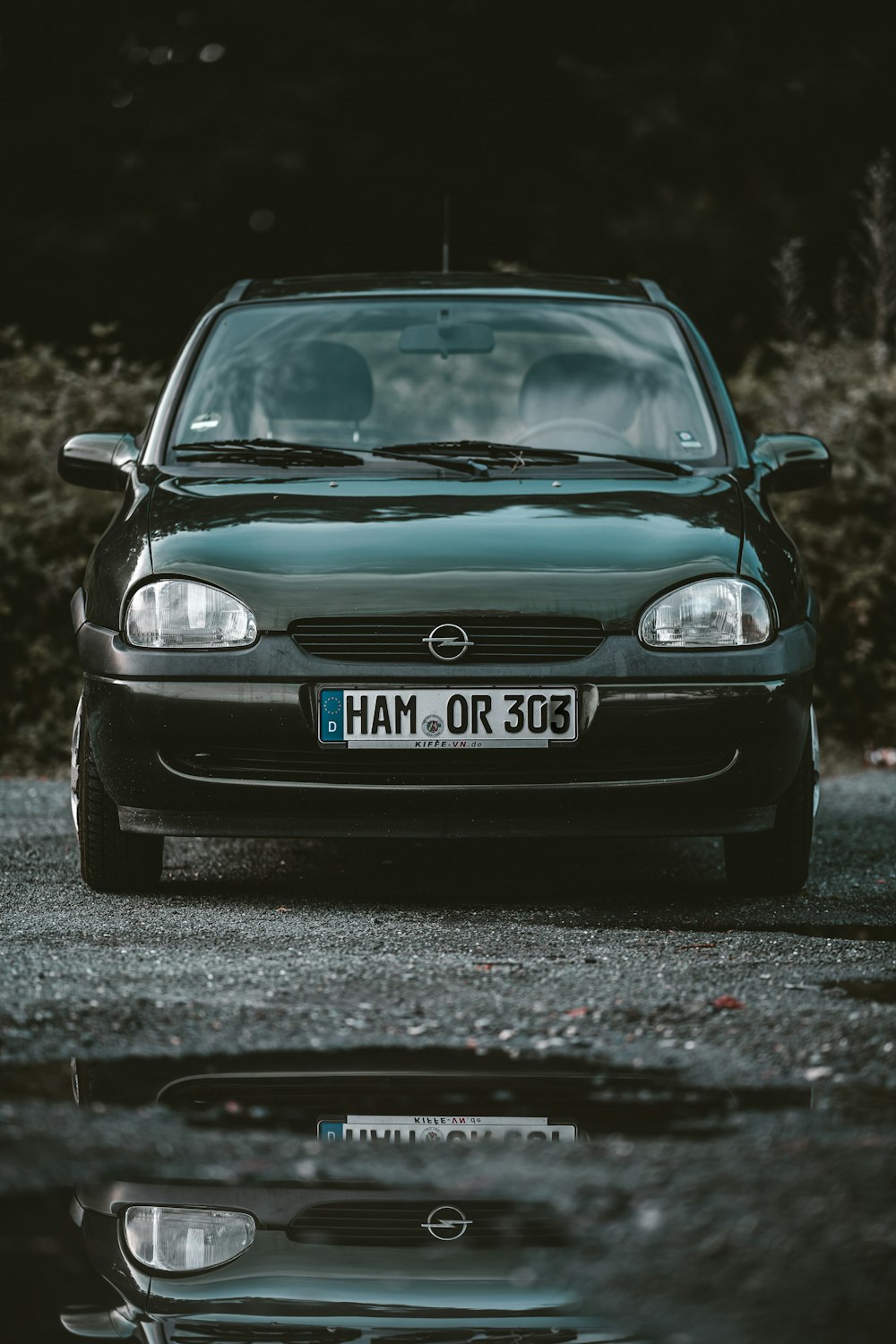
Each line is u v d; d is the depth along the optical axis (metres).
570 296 7.87
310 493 6.45
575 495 6.45
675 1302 2.57
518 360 7.43
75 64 24.33
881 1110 3.53
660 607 5.89
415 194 24.95
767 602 6.02
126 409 12.91
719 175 24.69
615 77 24.55
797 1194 3.02
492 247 25.14
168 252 24.44
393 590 5.85
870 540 12.51
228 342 7.57
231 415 7.21
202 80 24.25
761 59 24.69
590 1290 2.62
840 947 5.18
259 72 24.53
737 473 6.95
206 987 4.57
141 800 5.96
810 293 23.84
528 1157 3.23
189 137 23.92
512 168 25.06
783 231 23.77
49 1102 3.57
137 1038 4.07
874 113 24.58
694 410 7.31
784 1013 4.29
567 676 5.81
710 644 5.90
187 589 5.93
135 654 5.92
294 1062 3.89
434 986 4.60
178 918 5.70
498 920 5.74
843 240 23.81
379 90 24.73
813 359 14.30
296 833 5.90
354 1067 3.85
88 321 23.92
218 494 6.48
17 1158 3.23
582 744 5.82
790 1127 3.41
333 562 5.93
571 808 5.88
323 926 5.57
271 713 5.82
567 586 5.88
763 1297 2.58
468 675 5.80
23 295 23.61
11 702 11.87
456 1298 2.59
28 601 11.89
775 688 5.92
